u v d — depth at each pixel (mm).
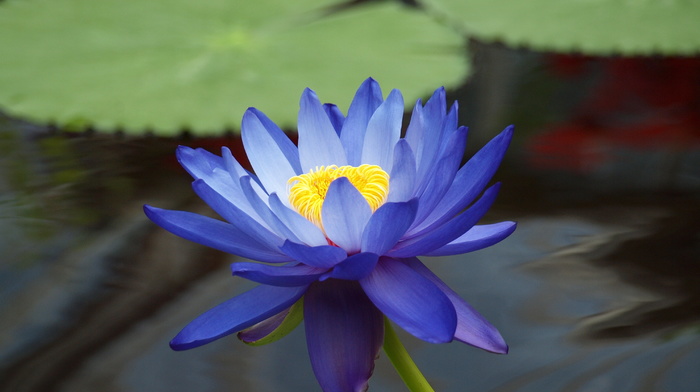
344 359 1047
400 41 1587
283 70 1437
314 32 1611
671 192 1245
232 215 1050
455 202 1065
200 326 1048
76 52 1485
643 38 1530
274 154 1098
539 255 1188
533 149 1302
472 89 1478
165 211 1062
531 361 1111
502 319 1135
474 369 1111
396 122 1090
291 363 1119
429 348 1131
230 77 1396
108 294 1157
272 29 1615
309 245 1062
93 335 1127
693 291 1151
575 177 1267
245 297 1058
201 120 1295
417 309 1037
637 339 1122
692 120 1367
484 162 1058
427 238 1043
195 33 1571
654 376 1098
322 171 1093
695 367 1101
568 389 1093
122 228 1217
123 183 1262
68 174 1273
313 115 1100
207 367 1114
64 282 1165
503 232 1060
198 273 1179
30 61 1451
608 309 1140
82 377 1099
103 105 1310
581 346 1119
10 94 1329
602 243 1192
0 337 1125
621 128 1336
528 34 1578
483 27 1632
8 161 1289
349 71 1447
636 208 1227
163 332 1129
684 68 1607
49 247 1195
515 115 1381
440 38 1609
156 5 1692
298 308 1071
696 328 1127
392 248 1062
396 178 1052
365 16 1709
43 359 1110
